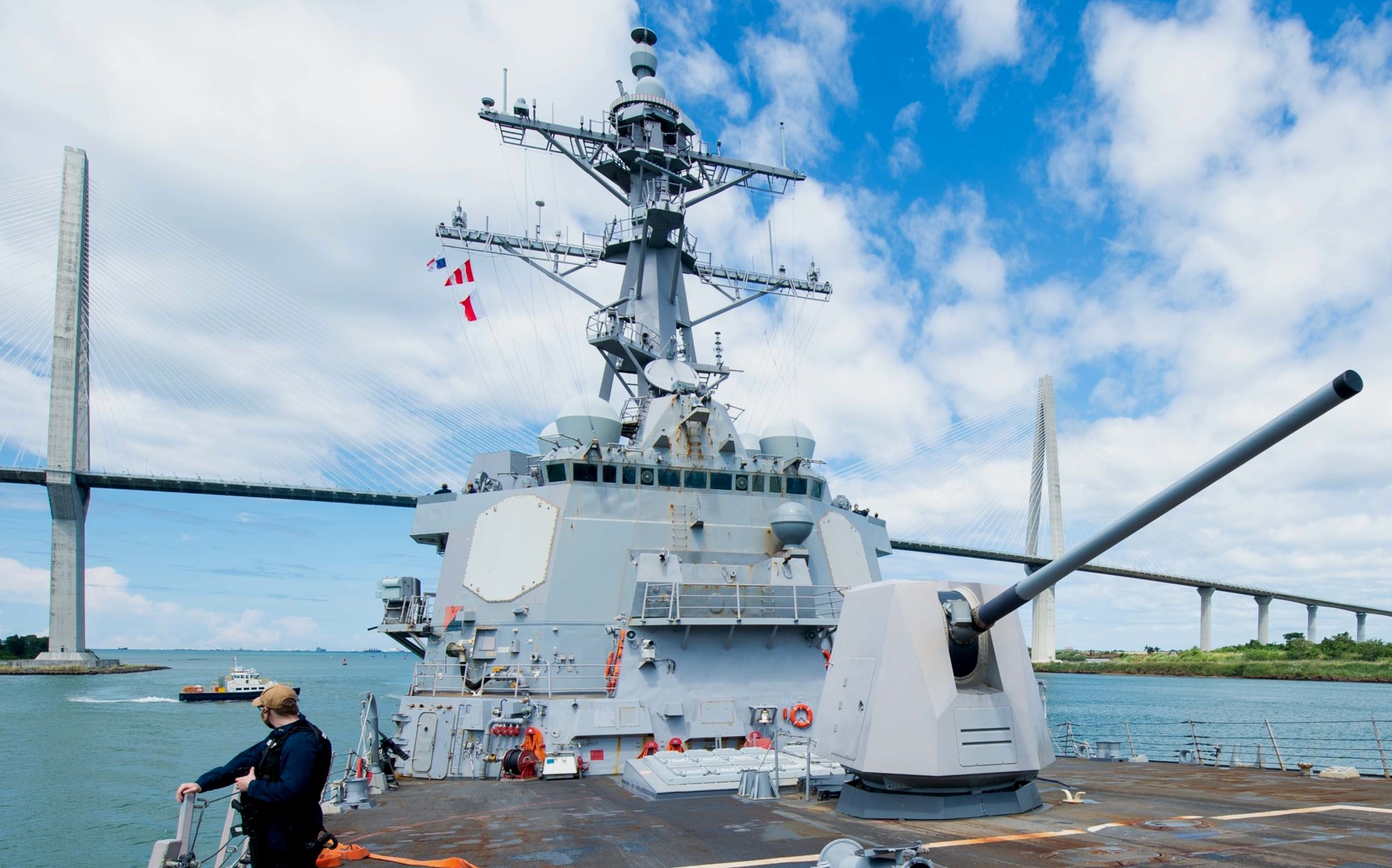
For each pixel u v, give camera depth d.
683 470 16.61
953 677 8.57
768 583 15.27
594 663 14.95
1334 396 5.73
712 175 24.33
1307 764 12.27
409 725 14.48
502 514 16.55
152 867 5.65
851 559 17.45
